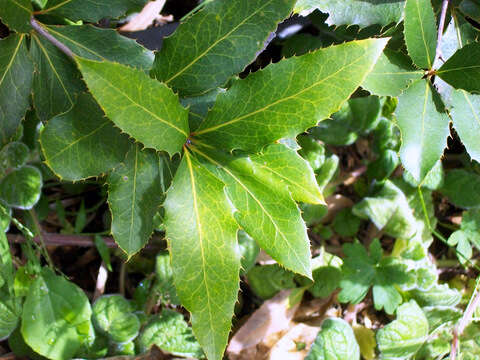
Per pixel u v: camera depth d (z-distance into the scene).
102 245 0.30
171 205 0.17
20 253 0.30
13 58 0.20
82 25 0.20
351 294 0.31
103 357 0.29
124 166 0.19
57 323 0.27
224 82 0.19
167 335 0.29
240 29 0.18
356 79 0.16
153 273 0.31
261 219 0.18
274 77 0.16
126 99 0.16
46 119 0.21
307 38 0.30
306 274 0.18
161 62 0.19
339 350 0.30
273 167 0.18
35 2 0.20
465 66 0.20
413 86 0.21
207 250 0.17
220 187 0.17
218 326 0.18
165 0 0.28
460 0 0.24
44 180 0.30
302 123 0.17
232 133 0.17
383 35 0.24
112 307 0.29
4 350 0.30
